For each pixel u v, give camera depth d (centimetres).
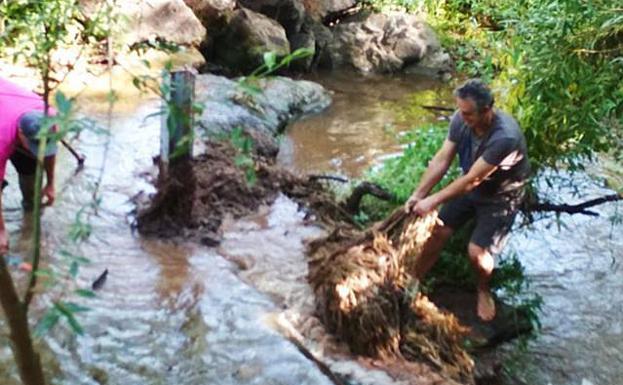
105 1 350
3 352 412
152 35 984
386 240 497
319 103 1009
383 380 430
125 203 592
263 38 1105
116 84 834
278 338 453
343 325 458
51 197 512
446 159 505
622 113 555
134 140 705
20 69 777
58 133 183
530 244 674
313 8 1262
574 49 534
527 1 604
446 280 585
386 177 665
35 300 454
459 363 477
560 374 520
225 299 488
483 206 516
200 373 417
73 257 205
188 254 538
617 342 557
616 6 509
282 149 839
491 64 668
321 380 421
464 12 1350
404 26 1272
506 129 482
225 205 612
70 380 400
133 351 428
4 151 466
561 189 721
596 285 622
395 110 1031
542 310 584
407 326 477
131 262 516
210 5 1085
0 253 183
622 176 791
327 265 493
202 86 867
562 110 550
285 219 612
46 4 301
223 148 661
